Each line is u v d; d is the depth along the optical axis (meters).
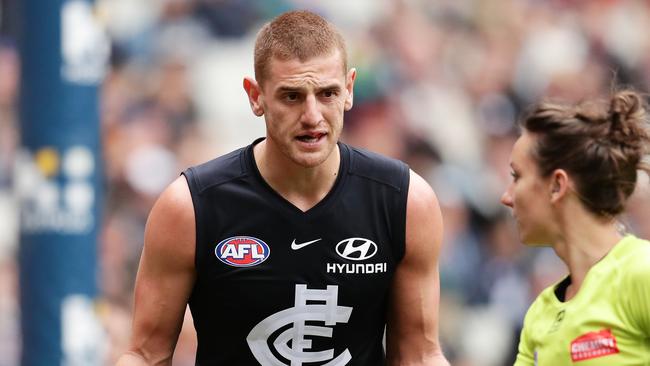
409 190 15.33
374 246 15.22
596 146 13.77
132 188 33.34
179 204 15.02
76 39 20.83
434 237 15.48
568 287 14.31
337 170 15.14
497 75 40.84
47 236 20.86
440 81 39.62
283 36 14.21
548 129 14.03
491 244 37.19
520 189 14.34
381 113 37.75
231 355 15.47
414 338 15.87
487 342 35.56
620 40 44.84
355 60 37.62
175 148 34.44
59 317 20.88
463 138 39.16
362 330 15.51
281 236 15.06
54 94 20.77
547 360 13.93
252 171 15.12
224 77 35.91
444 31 40.44
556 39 42.75
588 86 43.06
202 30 36.25
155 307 15.36
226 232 15.07
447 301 35.50
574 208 14.01
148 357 15.55
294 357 15.36
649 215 37.12
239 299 15.13
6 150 33.25
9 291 31.44
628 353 13.40
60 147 20.83
